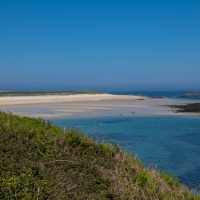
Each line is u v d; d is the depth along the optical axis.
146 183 6.48
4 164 5.51
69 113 39.22
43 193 4.88
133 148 18.88
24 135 7.12
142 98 92.81
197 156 17.08
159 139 22.27
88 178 5.98
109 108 49.31
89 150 7.36
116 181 6.12
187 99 91.56
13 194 4.65
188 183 11.96
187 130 27.00
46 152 6.62
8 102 55.47
